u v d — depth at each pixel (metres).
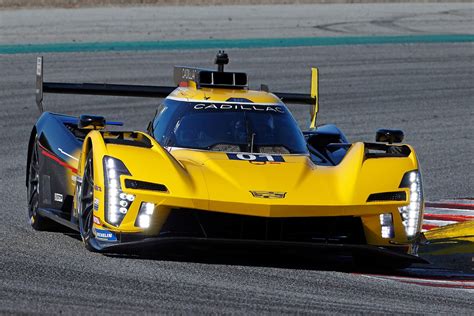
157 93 33.09
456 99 65.50
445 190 41.16
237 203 24.61
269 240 24.92
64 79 64.81
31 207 32.09
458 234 32.88
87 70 68.50
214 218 25.00
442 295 23.25
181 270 24.33
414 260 25.94
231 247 24.62
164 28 90.19
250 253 27.22
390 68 75.50
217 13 101.88
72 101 59.19
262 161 26.77
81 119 28.33
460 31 97.06
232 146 27.84
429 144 51.59
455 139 53.19
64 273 23.42
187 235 25.22
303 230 25.44
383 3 117.06
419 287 24.17
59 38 81.56
